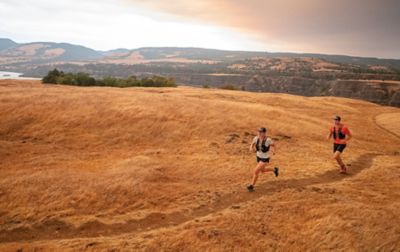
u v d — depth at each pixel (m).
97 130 22.78
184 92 56.50
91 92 36.75
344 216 10.59
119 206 11.02
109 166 15.88
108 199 11.38
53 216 9.94
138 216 10.40
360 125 39.91
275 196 12.39
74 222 9.70
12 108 24.66
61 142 20.30
